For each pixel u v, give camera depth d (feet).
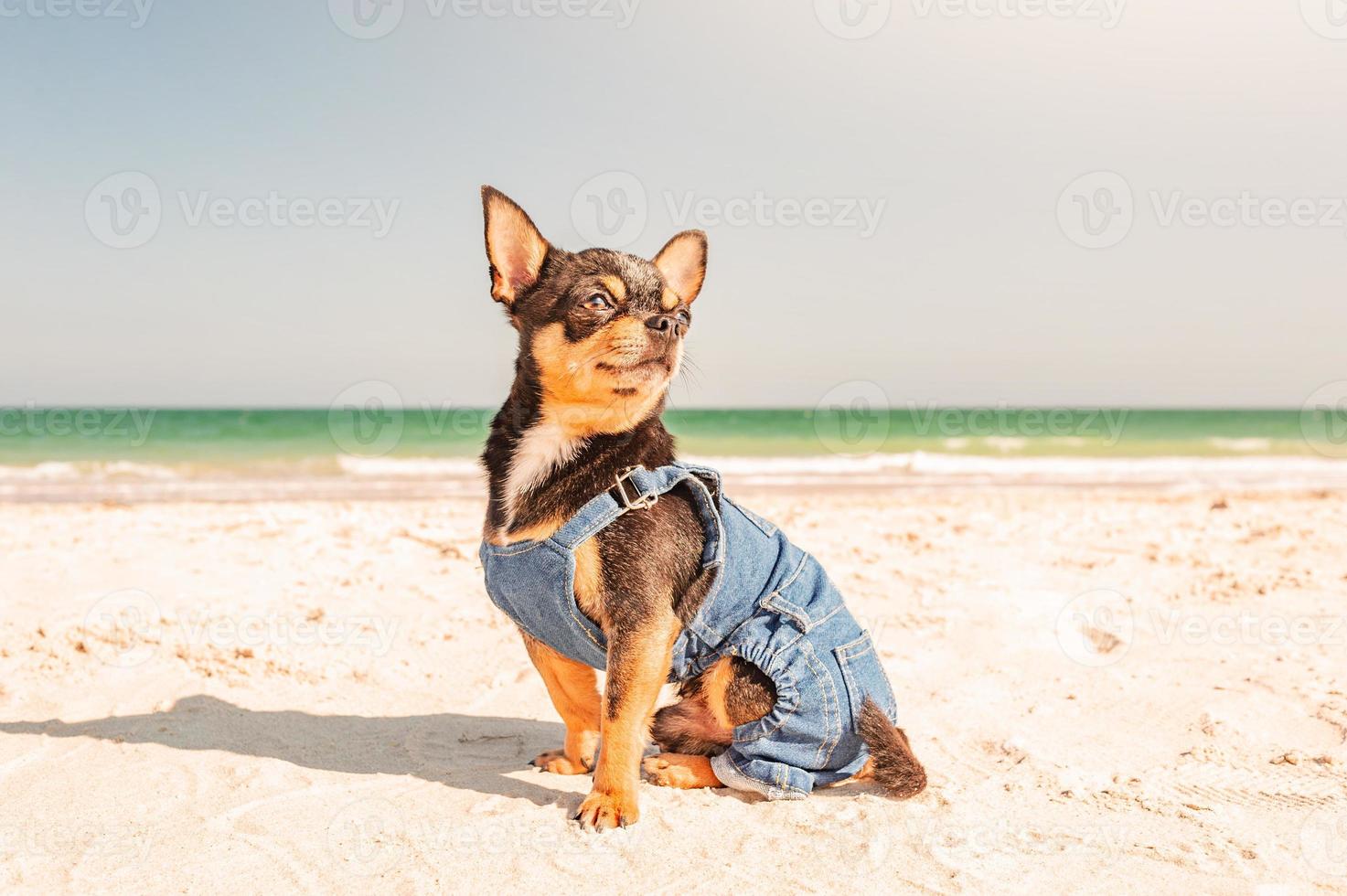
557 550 2.41
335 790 2.56
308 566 4.48
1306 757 2.71
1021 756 2.75
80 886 2.18
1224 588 4.23
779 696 2.52
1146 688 3.18
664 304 2.55
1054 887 2.20
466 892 2.18
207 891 2.17
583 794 2.57
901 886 2.20
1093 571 4.58
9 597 3.82
